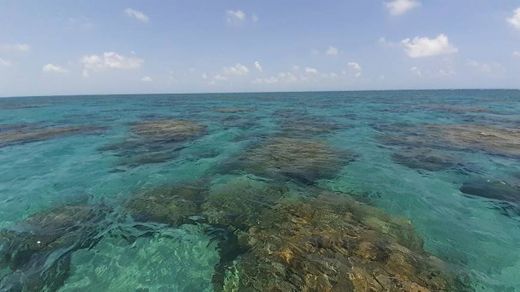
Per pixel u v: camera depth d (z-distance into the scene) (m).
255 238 7.29
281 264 6.21
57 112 39.62
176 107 48.91
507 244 7.50
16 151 16.83
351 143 18.08
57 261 6.80
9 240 7.59
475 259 6.86
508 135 19.25
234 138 19.80
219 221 8.32
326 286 5.54
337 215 8.31
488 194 10.37
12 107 49.56
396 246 6.84
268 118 31.28
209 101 69.50
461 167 13.16
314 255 6.42
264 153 15.48
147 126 24.73
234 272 6.22
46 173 13.05
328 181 11.50
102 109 44.91
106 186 11.36
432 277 5.88
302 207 8.86
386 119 29.52
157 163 14.23
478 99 65.12
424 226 8.30
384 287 5.49
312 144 17.59
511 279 6.21
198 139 19.48
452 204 9.65
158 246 7.36
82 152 16.52
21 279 6.22
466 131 21.02
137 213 8.98
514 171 12.56
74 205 9.67
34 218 8.80
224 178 11.83
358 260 6.23
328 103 57.06
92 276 6.32
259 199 9.58
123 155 15.75
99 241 7.57
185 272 6.43
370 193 10.43
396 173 12.49
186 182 11.49
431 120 28.12
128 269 6.55
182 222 8.38
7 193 10.80
